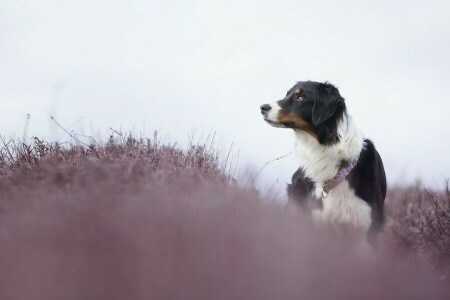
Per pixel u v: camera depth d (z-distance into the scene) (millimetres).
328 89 6887
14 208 4652
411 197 8539
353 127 6801
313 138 6945
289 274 3434
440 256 5426
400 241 5852
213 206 4391
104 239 3588
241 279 3328
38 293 3135
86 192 4773
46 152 6414
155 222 3904
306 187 7059
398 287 3740
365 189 6590
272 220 4414
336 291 3402
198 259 3432
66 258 3441
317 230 4781
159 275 3256
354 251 4516
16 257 3488
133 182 5301
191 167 6363
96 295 3125
